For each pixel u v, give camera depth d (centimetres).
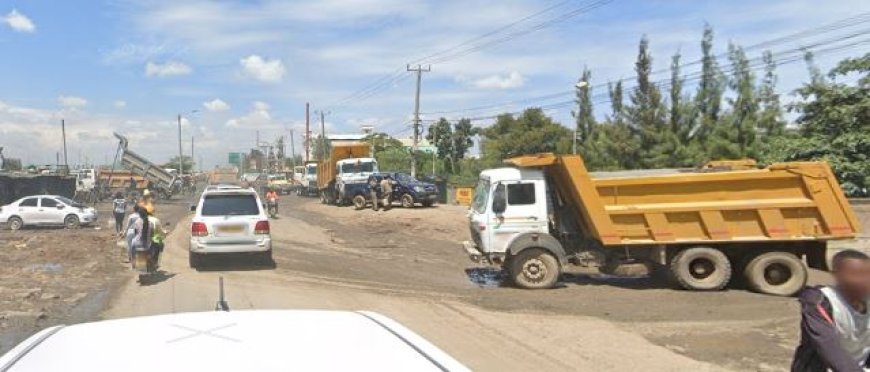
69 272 1556
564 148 4219
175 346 224
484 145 6619
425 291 1358
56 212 3067
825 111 2520
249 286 1370
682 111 3091
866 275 376
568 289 1409
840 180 2361
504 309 1162
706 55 3066
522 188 1451
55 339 238
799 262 1354
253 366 206
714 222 1393
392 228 2800
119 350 220
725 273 1378
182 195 7144
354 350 228
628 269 1439
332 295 1279
